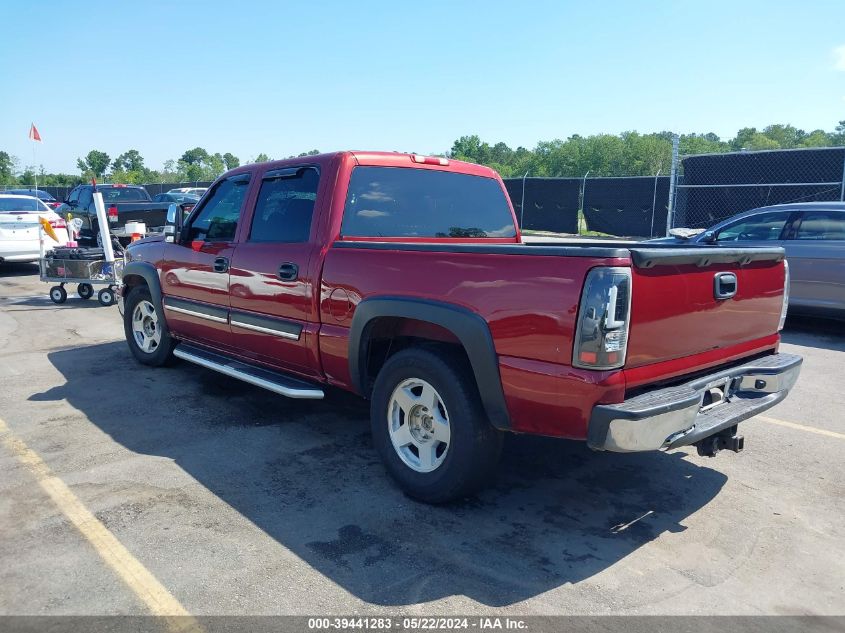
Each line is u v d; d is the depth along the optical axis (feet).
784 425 17.17
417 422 12.55
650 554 10.78
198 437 15.72
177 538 11.03
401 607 9.24
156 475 13.53
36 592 9.50
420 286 11.85
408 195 15.62
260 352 16.21
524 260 10.43
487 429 11.54
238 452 14.83
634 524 11.80
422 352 12.03
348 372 13.67
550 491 13.10
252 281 15.80
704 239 32.60
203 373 21.36
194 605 9.24
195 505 12.24
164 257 19.58
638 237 59.47
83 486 12.98
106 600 9.34
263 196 16.20
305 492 12.85
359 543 10.96
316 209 14.44
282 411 17.71
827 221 28.81
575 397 9.93
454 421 11.59
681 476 13.92
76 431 16.03
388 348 13.88
